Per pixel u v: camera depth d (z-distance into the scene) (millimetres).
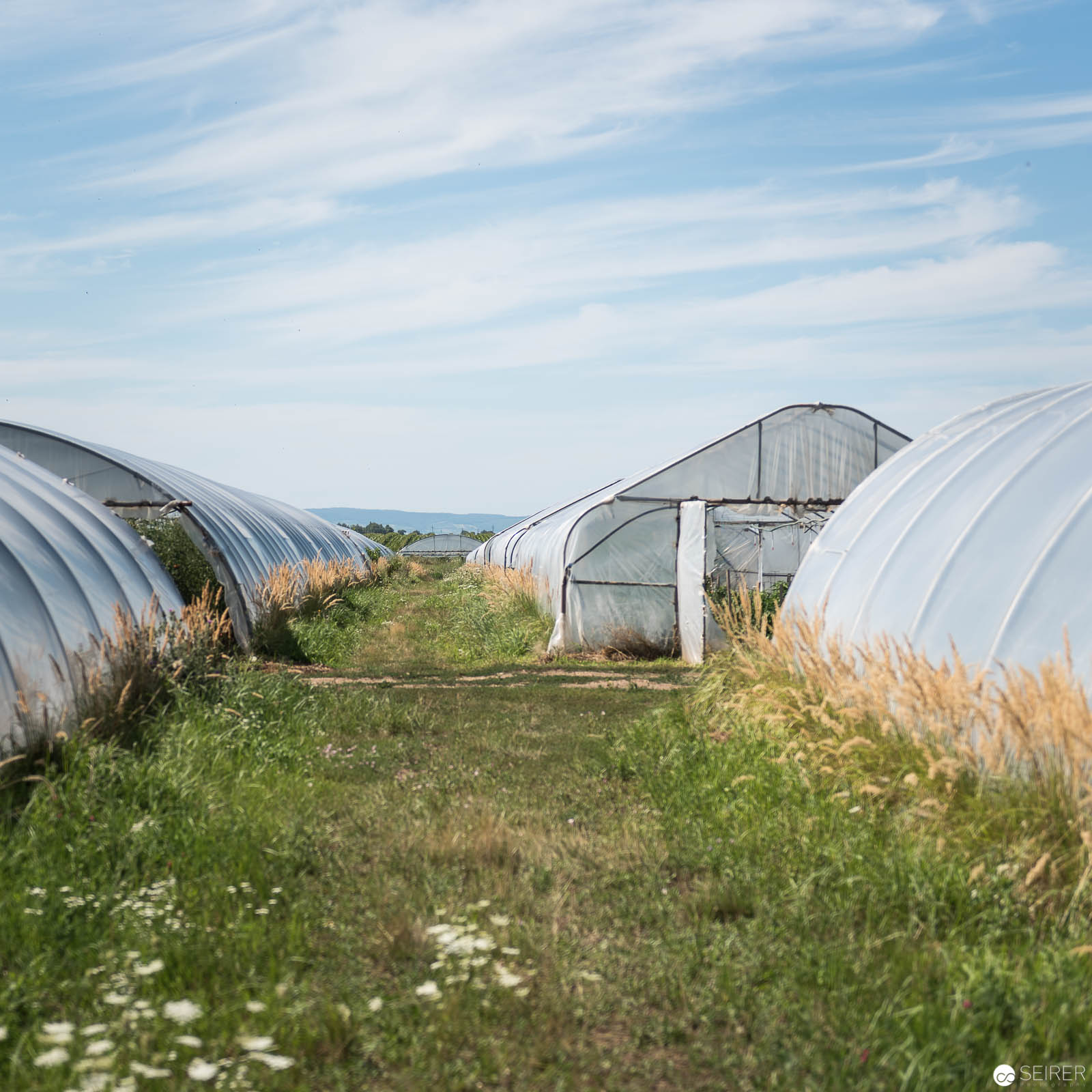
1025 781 5039
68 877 4645
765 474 16250
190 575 14969
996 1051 3320
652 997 3881
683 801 6266
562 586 15742
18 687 6660
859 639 7734
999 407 10188
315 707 9328
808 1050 3449
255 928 4297
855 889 4672
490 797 6715
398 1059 3420
